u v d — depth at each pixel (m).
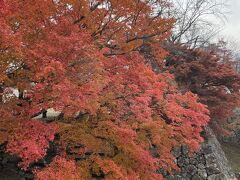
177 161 22.34
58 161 10.62
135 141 12.94
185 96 15.09
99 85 10.53
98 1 14.01
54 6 12.18
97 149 12.20
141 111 13.07
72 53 10.15
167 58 27.89
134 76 13.22
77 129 12.29
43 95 10.02
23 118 10.62
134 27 14.84
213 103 26.36
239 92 29.58
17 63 10.20
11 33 9.07
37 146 9.84
